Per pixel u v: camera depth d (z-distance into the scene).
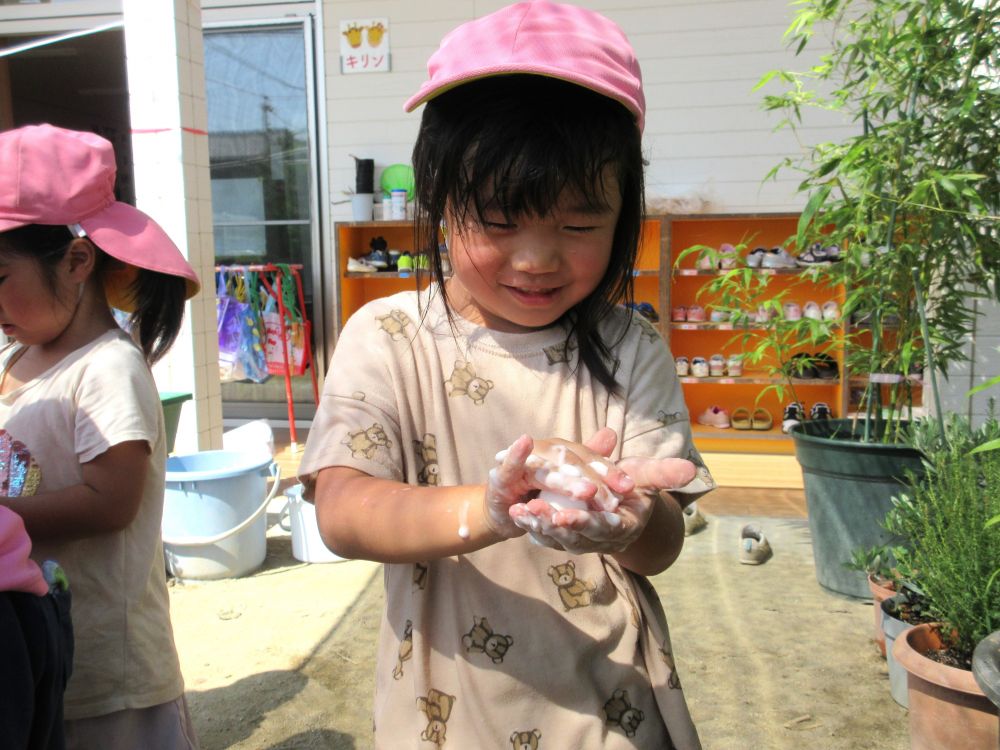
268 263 5.96
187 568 3.31
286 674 2.60
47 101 8.02
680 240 5.69
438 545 0.83
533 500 0.73
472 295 0.96
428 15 5.53
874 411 3.28
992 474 2.16
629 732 0.96
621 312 1.08
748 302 3.48
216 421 4.19
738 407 5.76
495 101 0.84
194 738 1.54
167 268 1.48
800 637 2.80
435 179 0.89
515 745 0.93
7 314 1.38
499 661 0.95
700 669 2.59
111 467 1.35
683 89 5.28
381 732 0.99
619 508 0.76
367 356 1.00
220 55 5.93
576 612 0.96
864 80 3.21
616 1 5.27
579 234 0.87
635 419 1.00
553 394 1.01
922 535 2.44
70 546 1.36
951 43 2.62
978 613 2.07
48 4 5.93
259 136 5.97
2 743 0.94
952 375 3.86
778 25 5.15
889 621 2.39
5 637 0.97
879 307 2.91
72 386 1.40
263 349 5.56
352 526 0.88
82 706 1.35
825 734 2.24
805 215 2.70
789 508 4.23
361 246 6.01
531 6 0.88
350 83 5.67
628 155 0.87
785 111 4.78
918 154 3.01
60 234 1.40
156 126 3.93
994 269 2.82
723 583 3.28
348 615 3.02
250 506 3.42
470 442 1.00
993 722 1.88
